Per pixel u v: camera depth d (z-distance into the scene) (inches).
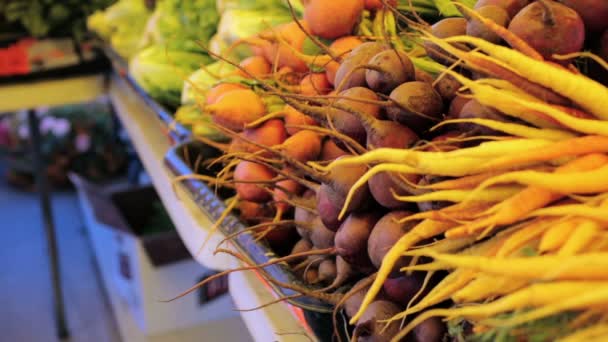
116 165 143.9
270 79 47.8
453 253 32.2
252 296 43.5
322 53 46.6
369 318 33.8
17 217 134.6
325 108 37.0
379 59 35.6
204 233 49.7
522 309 28.8
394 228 33.5
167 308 75.9
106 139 144.5
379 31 45.3
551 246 29.6
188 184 50.5
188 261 75.1
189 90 57.2
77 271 113.8
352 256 35.7
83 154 144.4
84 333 97.1
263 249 40.7
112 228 80.4
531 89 32.7
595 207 30.5
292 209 43.9
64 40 103.4
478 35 34.1
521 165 32.0
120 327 87.4
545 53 32.6
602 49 33.4
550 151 31.3
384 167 32.1
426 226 32.5
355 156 34.8
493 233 32.1
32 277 113.1
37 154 98.0
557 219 30.6
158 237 73.0
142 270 74.5
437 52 35.2
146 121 76.3
